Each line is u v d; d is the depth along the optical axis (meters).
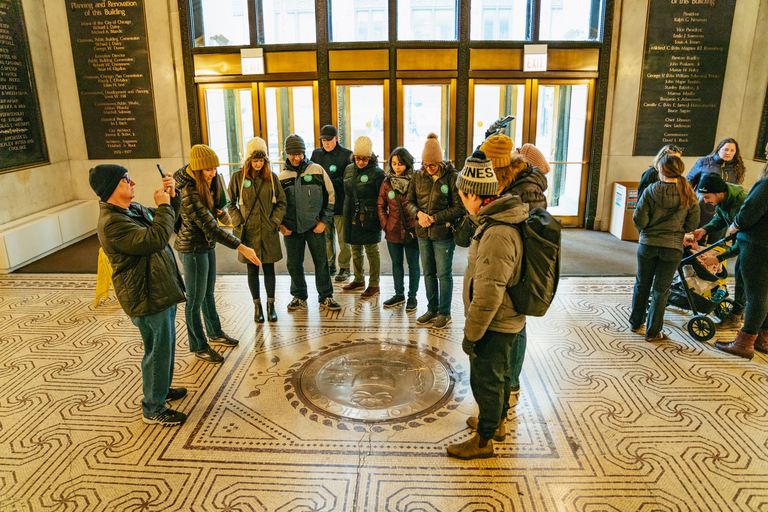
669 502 2.56
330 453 2.95
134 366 3.97
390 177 4.65
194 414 3.34
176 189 3.66
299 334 4.50
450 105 7.62
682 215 3.97
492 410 2.76
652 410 3.32
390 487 2.68
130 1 7.49
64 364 4.01
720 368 3.84
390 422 3.23
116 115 7.92
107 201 2.84
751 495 2.59
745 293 4.04
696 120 7.47
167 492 2.66
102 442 3.06
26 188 7.25
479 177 2.51
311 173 4.66
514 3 7.40
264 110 7.79
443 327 4.57
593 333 4.46
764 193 3.56
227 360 4.05
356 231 5.02
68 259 6.88
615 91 7.47
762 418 3.23
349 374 3.81
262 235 4.46
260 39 7.67
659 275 4.11
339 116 7.76
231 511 2.53
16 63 7.04
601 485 2.68
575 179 8.02
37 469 2.83
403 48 7.40
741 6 7.05
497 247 2.39
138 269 2.92
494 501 2.57
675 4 7.11
